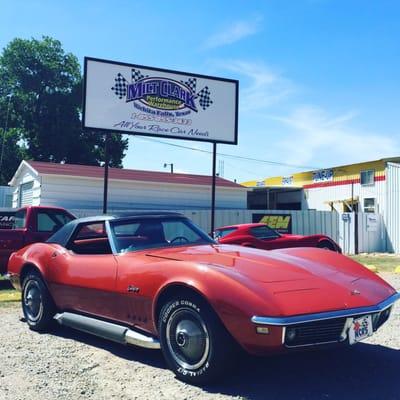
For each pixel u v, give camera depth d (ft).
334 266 14.55
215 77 41.93
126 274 14.55
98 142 140.46
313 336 11.51
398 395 11.96
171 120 40.14
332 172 95.76
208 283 12.10
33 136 135.33
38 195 56.39
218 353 11.97
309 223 66.33
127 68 38.73
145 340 13.76
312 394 12.01
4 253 30.53
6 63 136.67
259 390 12.27
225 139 42.04
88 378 13.35
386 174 75.87
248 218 62.44
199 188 65.31
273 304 11.39
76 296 16.72
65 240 18.33
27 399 11.85
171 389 12.38
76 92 139.03
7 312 23.08
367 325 12.37
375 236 73.92
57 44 140.36
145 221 17.10
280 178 111.45
